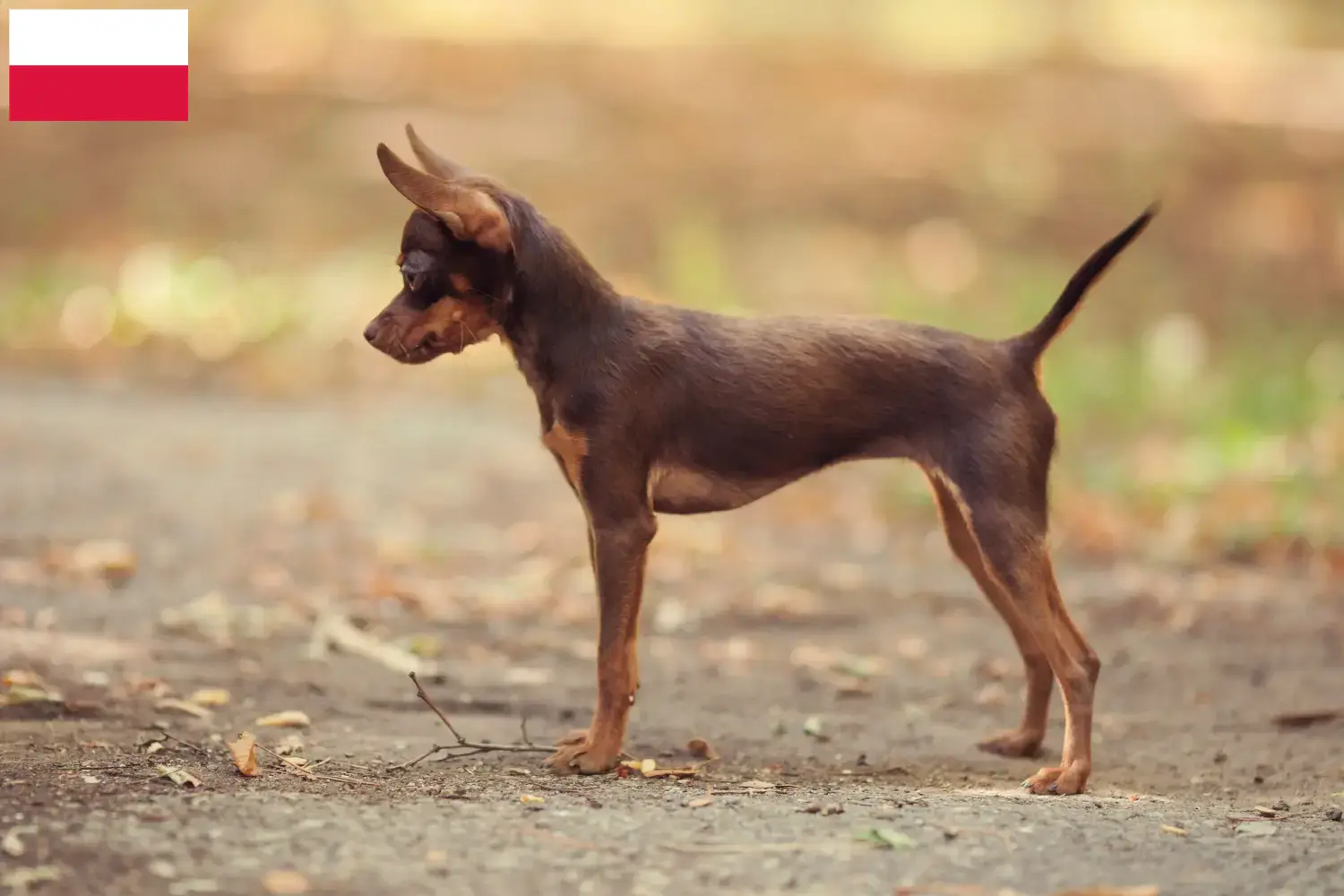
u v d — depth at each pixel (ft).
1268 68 124.36
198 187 86.58
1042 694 25.41
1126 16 132.98
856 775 23.94
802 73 112.47
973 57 120.57
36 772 20.63
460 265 21.94
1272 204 93.76
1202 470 48.11
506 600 36.14
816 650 33.32
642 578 22.59
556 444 22.43
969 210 91.04
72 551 38.17
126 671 28.14
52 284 71.15
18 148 89.71
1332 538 42.11
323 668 29.71
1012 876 17.58
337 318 68.64
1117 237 22.33
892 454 22.72
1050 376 57.41
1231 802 22.61
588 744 22.79
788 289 76.74
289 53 106.32
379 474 49.88
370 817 18.93
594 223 85.46
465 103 101.60
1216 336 70.95
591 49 113.29
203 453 51.37
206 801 19.38
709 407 22.29
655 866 17.58
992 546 22.11
